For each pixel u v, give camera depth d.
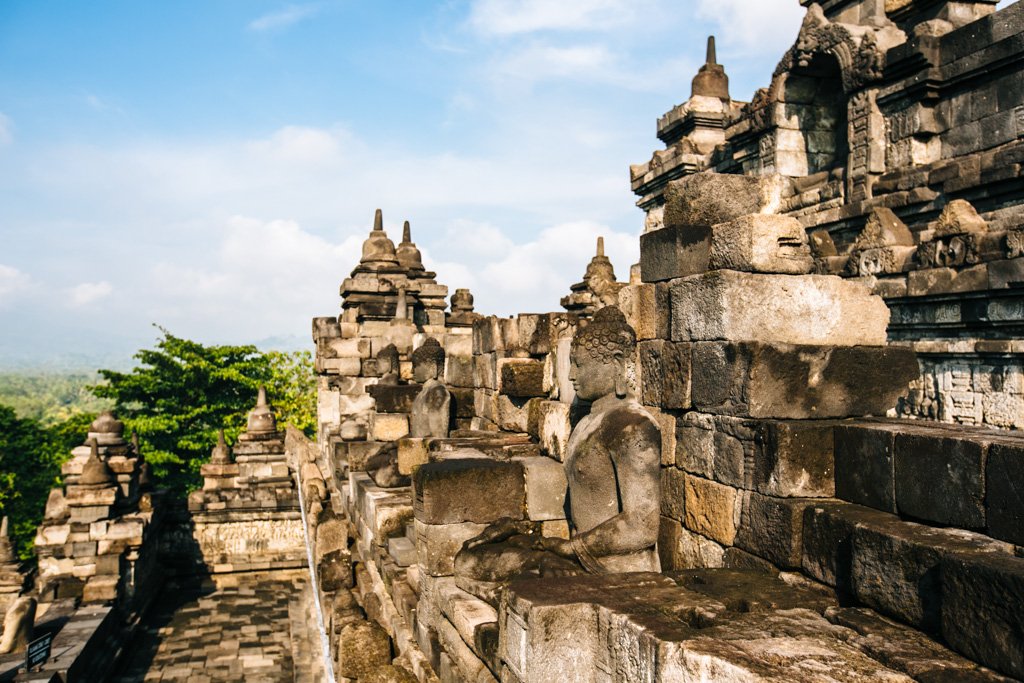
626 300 6.30
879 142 15.18
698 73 21.66
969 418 10.16
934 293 10.36
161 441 34.91
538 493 6.27
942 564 3.36
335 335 18.27
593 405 5.19
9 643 15.42
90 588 19.52
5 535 20.59
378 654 6.75
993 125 13.37
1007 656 3.00
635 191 24.00
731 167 19.39
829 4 17.44
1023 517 3.47
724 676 3.07
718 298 5.27
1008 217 12.23
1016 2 12.78
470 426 10.93
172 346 36.81
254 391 38.12
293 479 26.17
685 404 5.67
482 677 4.67
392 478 9.87
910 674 3.06
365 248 19.00
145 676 17.72
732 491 5.13
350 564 10.12
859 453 4.54
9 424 31.42
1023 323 9.34
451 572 6.11
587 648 3.87
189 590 24.39
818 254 12.70
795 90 17.42
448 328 20.27
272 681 17.58
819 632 3.54
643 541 4.76
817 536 4.37
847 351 5.14
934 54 14.12
